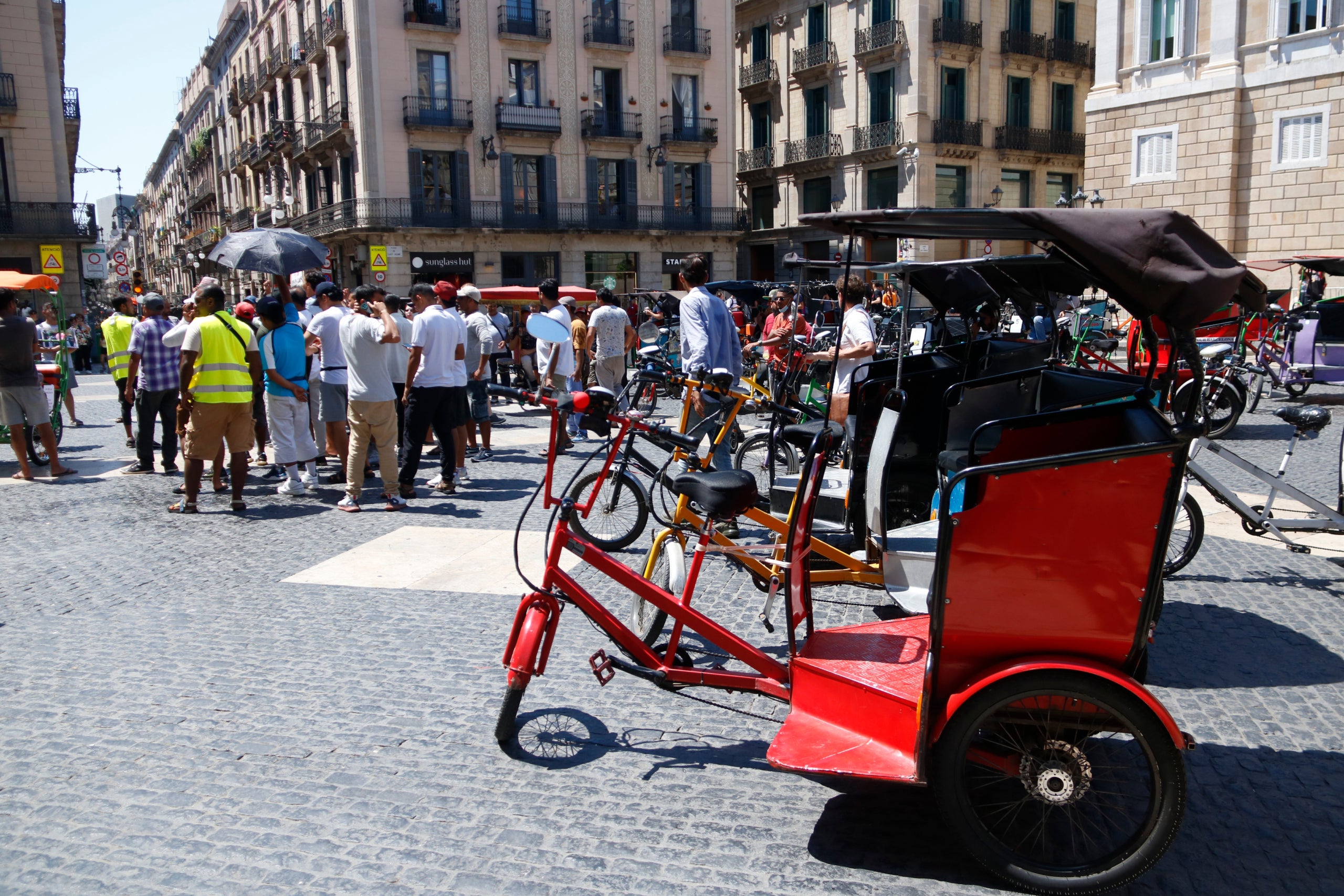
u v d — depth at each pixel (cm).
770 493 602
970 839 295
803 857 312
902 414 555
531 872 303
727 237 4000
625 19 3712
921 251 2903
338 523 787
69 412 1480
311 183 3988
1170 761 280
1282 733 395
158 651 499
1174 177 2425
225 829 329
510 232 3572
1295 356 1382
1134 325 1119
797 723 344
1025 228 347
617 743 394
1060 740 301
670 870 304
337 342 941
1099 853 306
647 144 3812
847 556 536
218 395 816
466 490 917
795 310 531
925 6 3372
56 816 338
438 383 873
